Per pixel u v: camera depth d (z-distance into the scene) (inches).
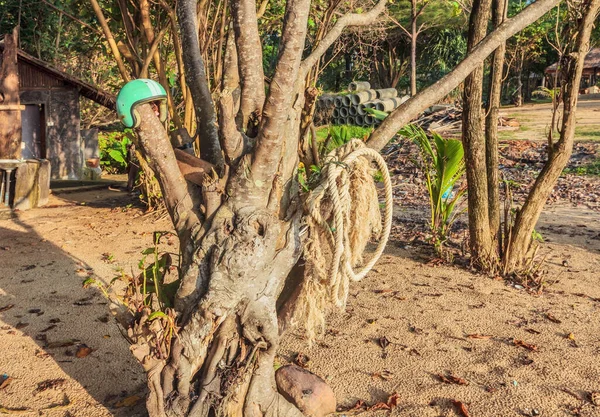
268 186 107.1
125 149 662.5
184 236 112.3
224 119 105.0
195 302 107.8
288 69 99.1
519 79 1362.0
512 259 222.8
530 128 766.5
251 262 102.9
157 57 340.8
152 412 108.7
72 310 188.7
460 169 258.2
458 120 758.5
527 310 188.7
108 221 329.1
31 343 163.8
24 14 644.1
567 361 152.2
